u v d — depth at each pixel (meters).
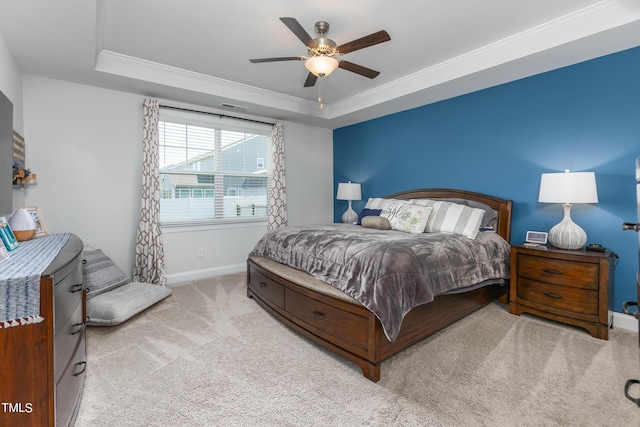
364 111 4.36
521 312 2.74
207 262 4.20
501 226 3.28
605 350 2.12
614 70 2.61
